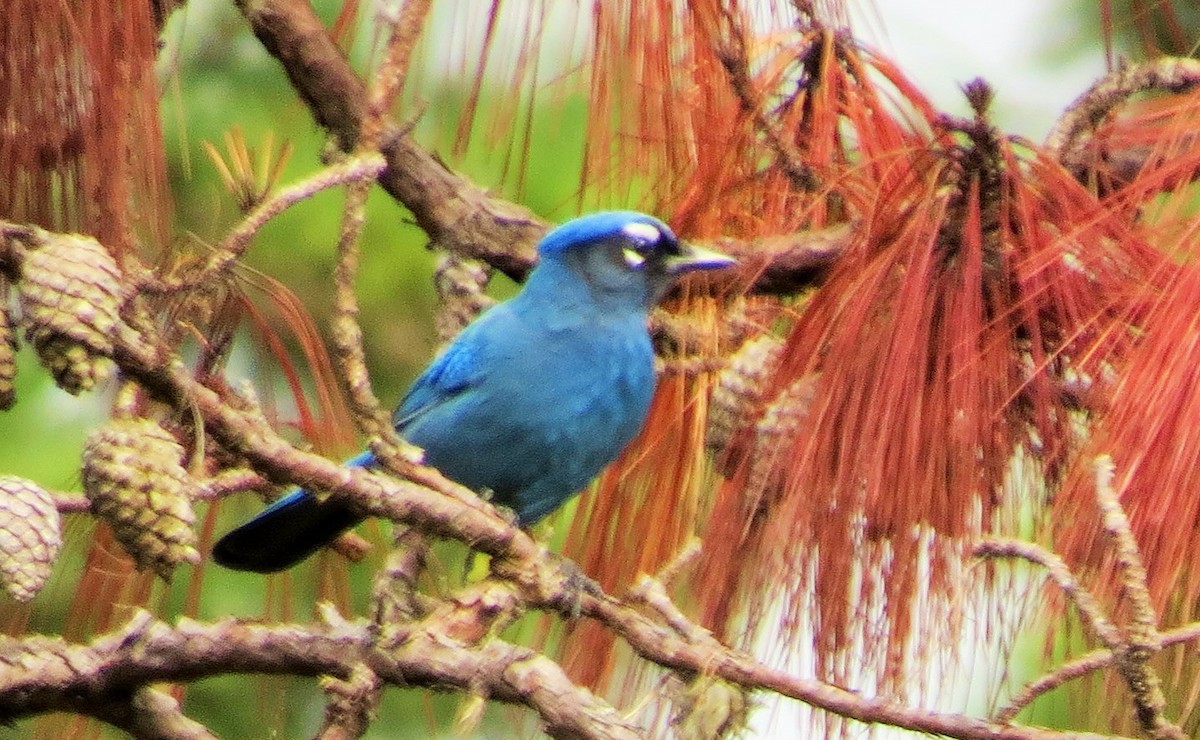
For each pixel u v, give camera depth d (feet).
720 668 21.06
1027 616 23.44
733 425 25.25
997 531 23.59
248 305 26.35
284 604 29.09
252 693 39.14
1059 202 24.93
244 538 28.84
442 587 27.02
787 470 23.22
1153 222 25.63
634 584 26.00
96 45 22.44
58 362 18.12
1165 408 21.16
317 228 48.80
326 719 19.49
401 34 21.22
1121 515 19.72
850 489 22.94
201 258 24.22
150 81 22.99
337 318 20.62
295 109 37.65
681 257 29.66
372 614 20.12
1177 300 21.88
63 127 22.75
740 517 23.84
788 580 22.94
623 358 33.14
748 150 28.60
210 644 19.25
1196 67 28.35
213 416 19.34
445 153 35.78
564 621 25.43
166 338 23.93
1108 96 28.45
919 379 23.16
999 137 24.09
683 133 27.45
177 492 18.95
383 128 21.13
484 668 19.63
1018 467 24.16
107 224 22.57
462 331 34.78
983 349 23.94
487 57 25.85
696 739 21.31
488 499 33.40
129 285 19.02
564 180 37.68
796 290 28.99
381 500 20.61
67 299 18.06
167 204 23.48
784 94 29.27
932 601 22.79
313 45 30.37
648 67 26.63
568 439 33.78
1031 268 23.86
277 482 20.18
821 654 22.88
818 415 23.25
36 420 46.83
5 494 18.33
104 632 25.39
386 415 20.90
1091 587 21.90
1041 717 30.19
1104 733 23.52
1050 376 24.56
